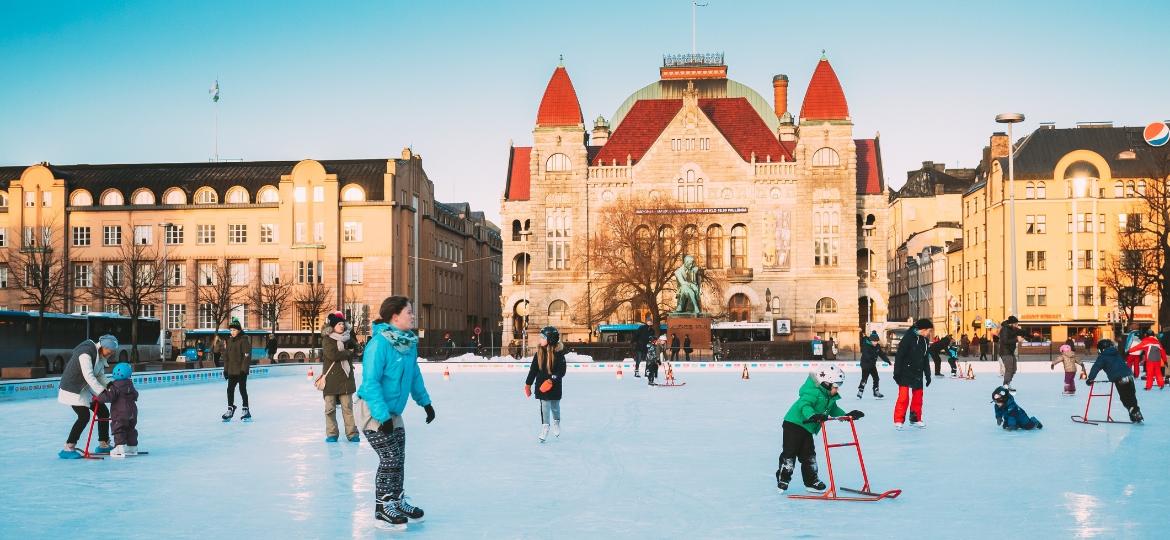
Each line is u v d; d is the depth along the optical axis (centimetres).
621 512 1161
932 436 1898
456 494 1286
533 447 1778
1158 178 7050
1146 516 1118
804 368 5222
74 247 8969
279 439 1917
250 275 8756
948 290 10688
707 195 8919
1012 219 4850
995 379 4084
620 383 3934
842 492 1280
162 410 2648
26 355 5612
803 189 8812
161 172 9225
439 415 2458
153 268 7588
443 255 10588
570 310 8925
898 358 2042
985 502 1206
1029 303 8838
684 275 6356
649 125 9569
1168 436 1886
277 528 1078
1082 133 9131
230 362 2302
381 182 8769
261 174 9069
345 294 8694
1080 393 3116
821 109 8856
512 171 9938
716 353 6334
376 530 1066
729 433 1998
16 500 1252
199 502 1234
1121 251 7806
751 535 1032
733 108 9575
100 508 1197
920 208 12462
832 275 8738
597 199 8994
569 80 9169
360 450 1742
